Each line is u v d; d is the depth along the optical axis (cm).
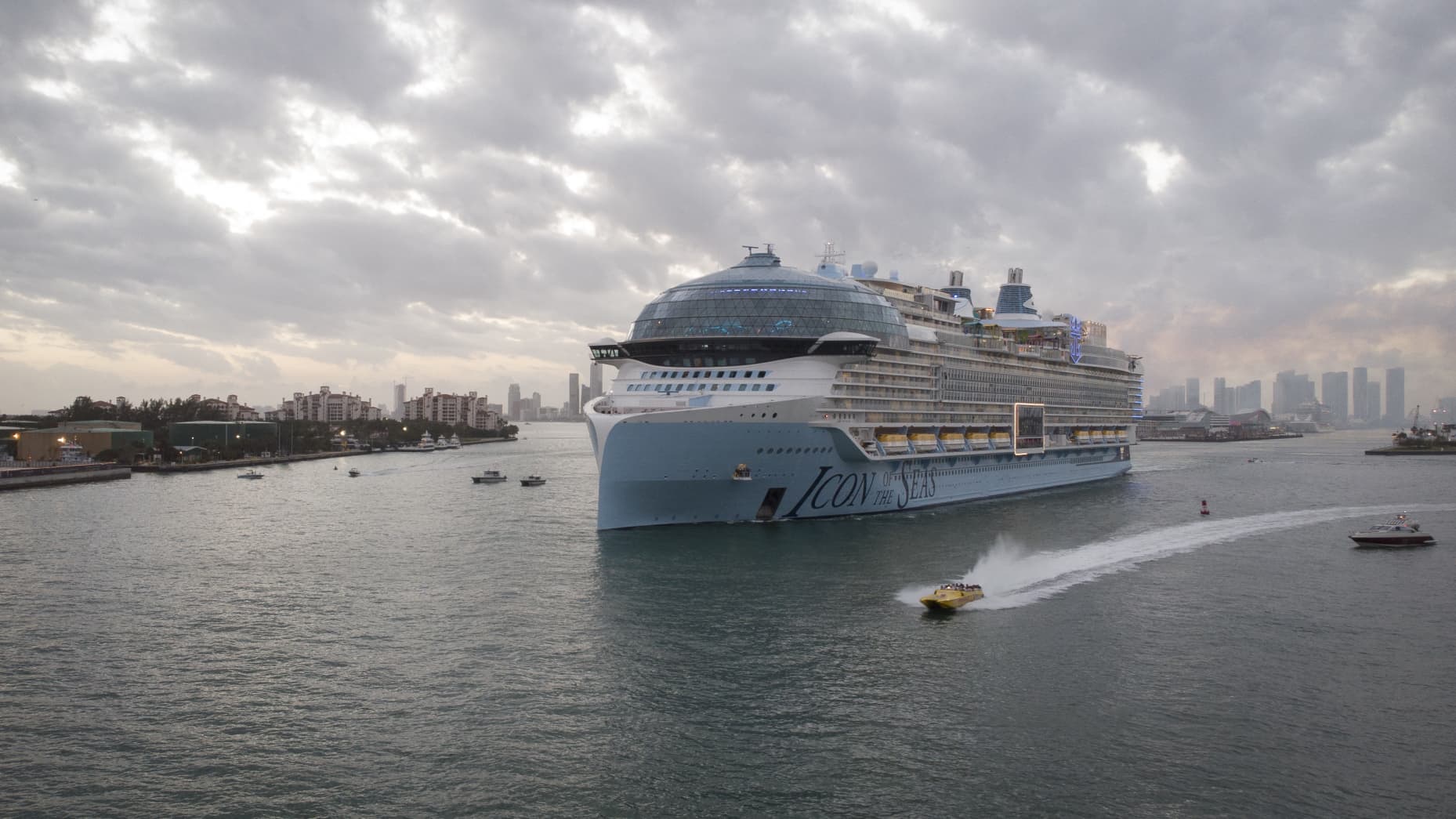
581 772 5106
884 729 5609
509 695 6119
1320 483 19575
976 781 5009
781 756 5278
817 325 12050
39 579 9538
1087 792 4894
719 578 9062
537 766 5175
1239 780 5019
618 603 8206
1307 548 11031
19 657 6931
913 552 10306
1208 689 6231
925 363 13638
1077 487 18212
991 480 15788
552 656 6844
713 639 7206
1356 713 5856
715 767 5159
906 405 13300
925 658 6788
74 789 4944
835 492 12331
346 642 7244
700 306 12181
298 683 6378
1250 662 6744
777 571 9319
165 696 6156
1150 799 4834
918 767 5150
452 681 6372
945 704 5969
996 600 8362
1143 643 7144
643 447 10681
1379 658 6862
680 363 12169
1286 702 6019
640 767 5156
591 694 6122
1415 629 7569
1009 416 16025
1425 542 11194
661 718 5762
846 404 12000
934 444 13900
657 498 11181
